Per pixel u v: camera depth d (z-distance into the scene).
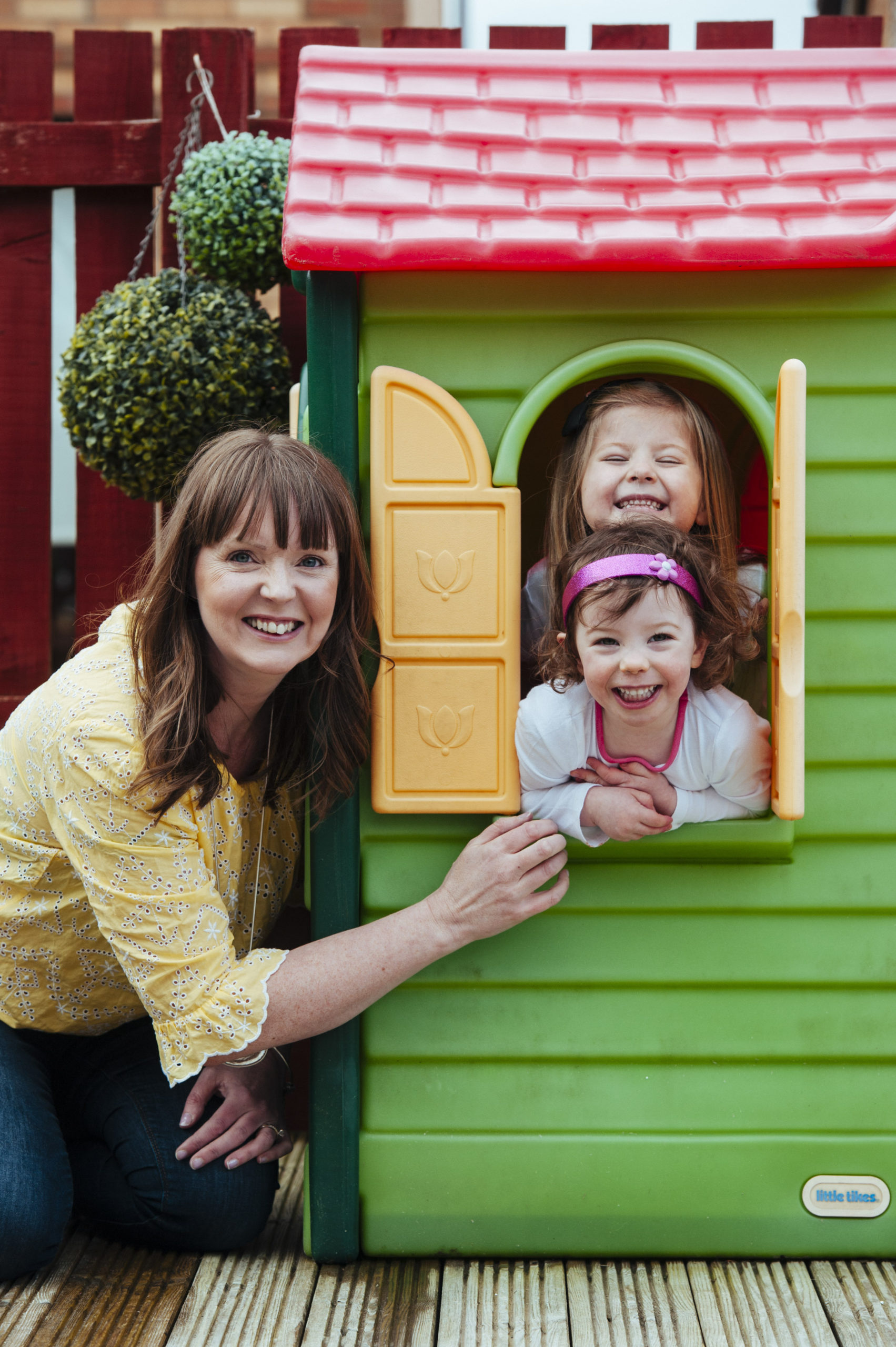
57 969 1.59
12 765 1.54
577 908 1.54
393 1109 1.56
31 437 2.35
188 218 2.07
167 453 2.07
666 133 1.59
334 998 1.42
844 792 1.54
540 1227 1.56
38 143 2.27
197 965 1.41
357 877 1.54
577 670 1.45
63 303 3.45
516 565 1.49
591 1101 1.55
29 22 3.51
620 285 1.50
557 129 1.59
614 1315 1.45
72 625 3.54
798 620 1.39
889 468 1.52
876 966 1.55
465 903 1.45
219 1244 1.59
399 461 1.49
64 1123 1.69
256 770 1.60
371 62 1.66
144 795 1.39
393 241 1.45
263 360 2.08
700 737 1.47
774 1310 1.46
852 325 1.51
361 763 1.52
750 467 1.88
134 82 2.29
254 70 2.35
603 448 1.51
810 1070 1.56
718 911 1.54
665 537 1.41
